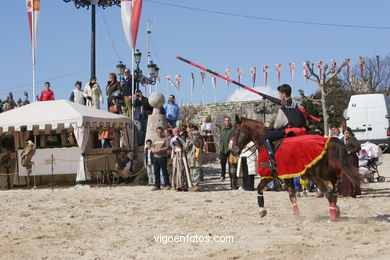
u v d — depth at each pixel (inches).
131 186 702.5
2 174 733.3
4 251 304.0
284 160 365.4
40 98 868.6
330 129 527.2
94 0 1138.7
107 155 735.7
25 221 414.9
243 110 1732.3
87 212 458.9
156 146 637.3
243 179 621.0
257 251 283.7
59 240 334.6
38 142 781.3
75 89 886.4
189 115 1753.2
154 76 896.3
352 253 271.3
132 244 315.6
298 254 272.5
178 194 587.8
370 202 482.9
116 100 857.5
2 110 973.2
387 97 1177.4
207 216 417.7
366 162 650.8
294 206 398.3
